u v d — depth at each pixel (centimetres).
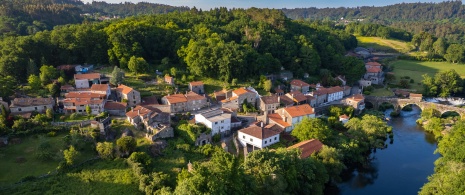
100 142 10575
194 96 14412
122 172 9525
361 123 13100
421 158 12331
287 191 8419
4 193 8412
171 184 9069
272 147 11462
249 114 14400
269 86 16762
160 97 14938
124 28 19038
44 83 14762
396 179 10969
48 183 8931
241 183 7062
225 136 12544
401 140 13988
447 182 8031
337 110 15612
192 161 10475
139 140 11119
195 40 19362
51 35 17925
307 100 16138
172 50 19450
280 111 13912
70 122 11788
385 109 18188
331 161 10031
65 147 10219
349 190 10375
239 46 18550
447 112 16738
